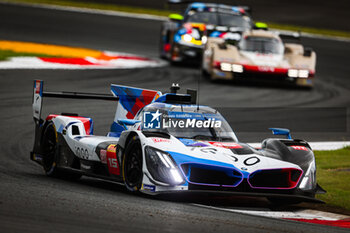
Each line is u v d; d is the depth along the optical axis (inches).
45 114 1636.3
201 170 848.3
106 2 4872.0
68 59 2487.7
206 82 2372.0
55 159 1071.0
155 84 2139.5
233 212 806.5
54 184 958.4
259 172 856.3
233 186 842.2
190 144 895.1
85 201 782.5
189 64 2819.9
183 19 2785.4
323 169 1228.5
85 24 3774.6
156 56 2979.8
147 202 811.4
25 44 2807.6
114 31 3639.3
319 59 3307.1
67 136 1056.8
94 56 2669.8
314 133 1675.7
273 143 959.0
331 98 2268.7
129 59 2731.3
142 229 636.7
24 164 1173.7
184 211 761.6
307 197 881.5
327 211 923.4
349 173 1181.1
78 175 1095.0
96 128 1504.7
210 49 2449.6
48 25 3585.1
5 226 610.9
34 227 614.9
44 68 2285.9
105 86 2027.6
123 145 912.3
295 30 4281.5
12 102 1749.5
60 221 648.4
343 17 5103.3
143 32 3718.0
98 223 650.2
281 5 5413.4
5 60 2310.5
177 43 2657.5
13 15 3799.2
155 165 837.2
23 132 1453.0
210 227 673.0
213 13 2787.9
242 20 2787.9
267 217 794.2
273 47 2463.1
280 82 2356.1
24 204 729.0
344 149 1456.7
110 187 997.2
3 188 844.6
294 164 900.0
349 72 2979.8
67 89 1936.5
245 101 2060.8
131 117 1094.4
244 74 2341.3
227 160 858.8
